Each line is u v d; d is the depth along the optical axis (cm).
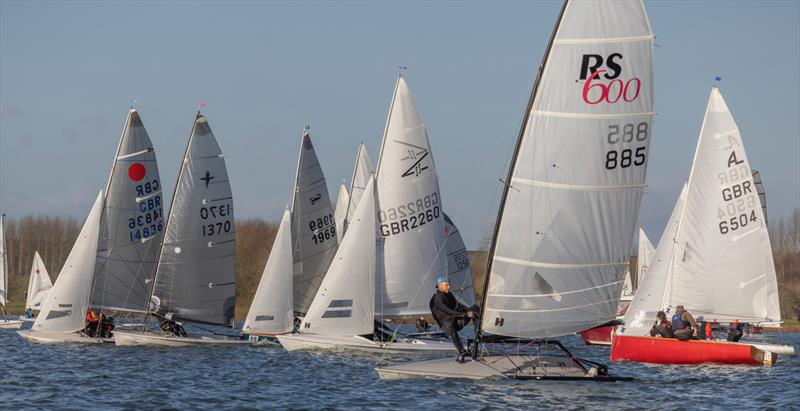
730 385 9050
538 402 7294
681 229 12650
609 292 8138
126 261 14788
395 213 13200
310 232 15312
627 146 7988
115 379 9431
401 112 13250
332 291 12588
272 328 13962
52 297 14050
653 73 7956
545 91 7919
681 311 11612
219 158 14788
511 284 8094
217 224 14750
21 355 12262
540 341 8569
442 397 7562
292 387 8744
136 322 18662
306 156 15338
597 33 7869
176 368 10662
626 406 7281
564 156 7950
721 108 12600
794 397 8225
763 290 12631
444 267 13450
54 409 7288
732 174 12594
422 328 14038
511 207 8050
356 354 12231
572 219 8000
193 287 14588
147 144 14962
